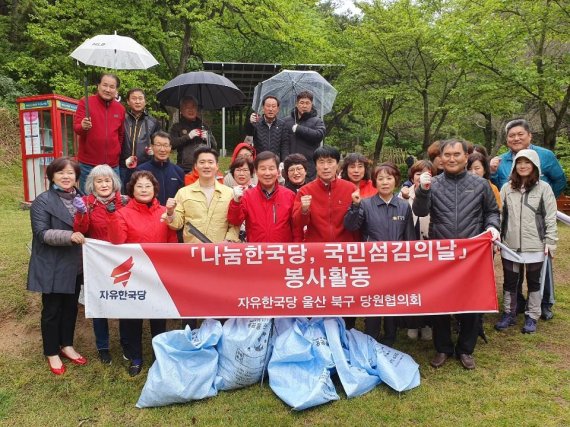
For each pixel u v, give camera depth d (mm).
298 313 3641
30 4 14844
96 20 13398
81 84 13148
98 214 3865
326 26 19422
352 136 23656
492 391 3439
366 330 4012
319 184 3977
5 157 12961
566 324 4613
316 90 7133
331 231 3969
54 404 3424
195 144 5449
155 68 16234
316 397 3221
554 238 4242
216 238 3941
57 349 3854
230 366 3490
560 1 9844
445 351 3855
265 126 5691
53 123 8320
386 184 3854
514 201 4367
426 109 15023
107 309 3662
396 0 14672
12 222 8398
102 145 4898
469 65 10273
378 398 3369
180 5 14078
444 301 3635
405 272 3645
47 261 3705
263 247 3648
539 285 4340
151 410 3316
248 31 16250
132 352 3824
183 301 3656
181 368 3383
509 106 11742
